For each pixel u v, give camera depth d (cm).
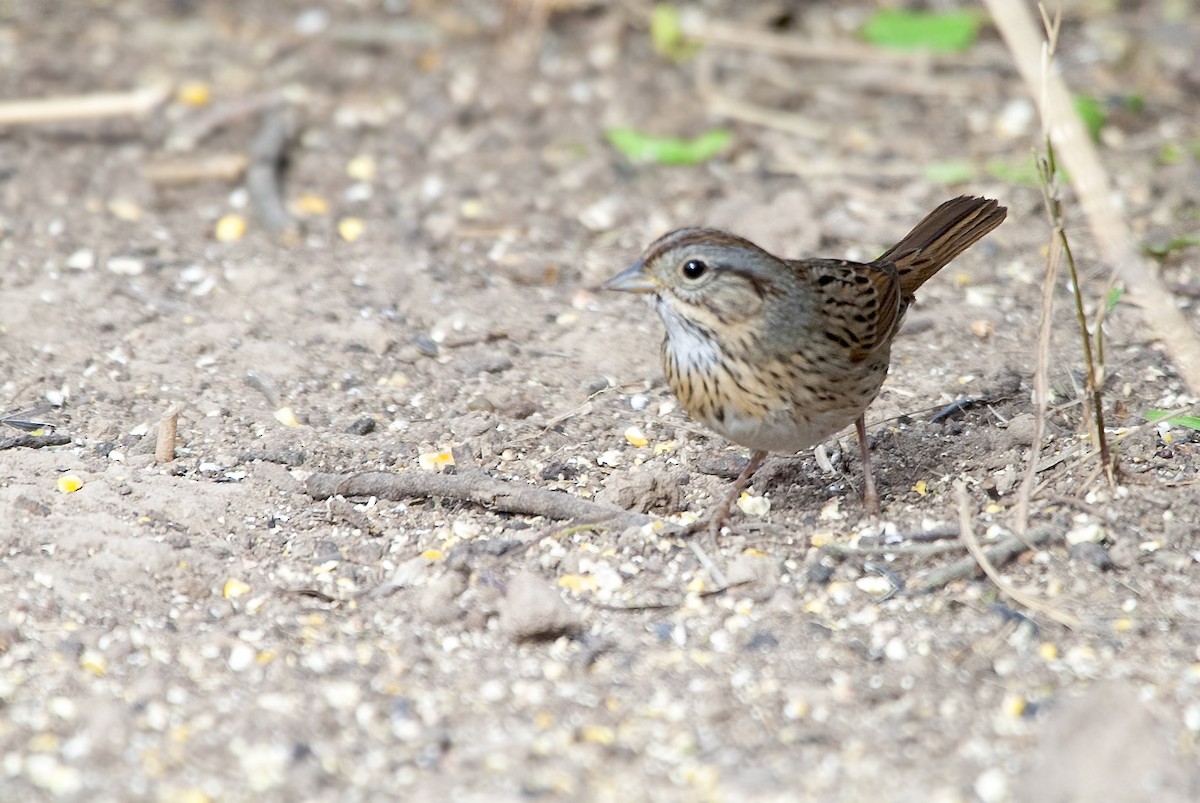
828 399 948
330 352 1218
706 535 977
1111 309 1263
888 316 984
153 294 1302
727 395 938
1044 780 731
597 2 1877
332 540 980
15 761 763
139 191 1485
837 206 1473
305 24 1855
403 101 1689
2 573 920
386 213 1466
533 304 1312
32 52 1752
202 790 741
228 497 1009
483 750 770
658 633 882
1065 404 1108
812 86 1717
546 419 1130
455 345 1236
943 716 790
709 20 1842
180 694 820
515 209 1478
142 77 1709
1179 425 1059
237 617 900
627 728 791
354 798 734
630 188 1522
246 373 1182
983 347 1224
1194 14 1828
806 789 735
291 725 788
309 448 1080
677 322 941
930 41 1762
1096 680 812
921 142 1595
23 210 1441
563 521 994
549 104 1683
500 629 888
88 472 1031
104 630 880
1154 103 1642
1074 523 954
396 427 1123
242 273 1328
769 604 905
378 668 848
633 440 1099
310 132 1616
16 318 1241
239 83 1709
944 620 877
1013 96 1680
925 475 1037
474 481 1012
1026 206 1450
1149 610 876
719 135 1586
